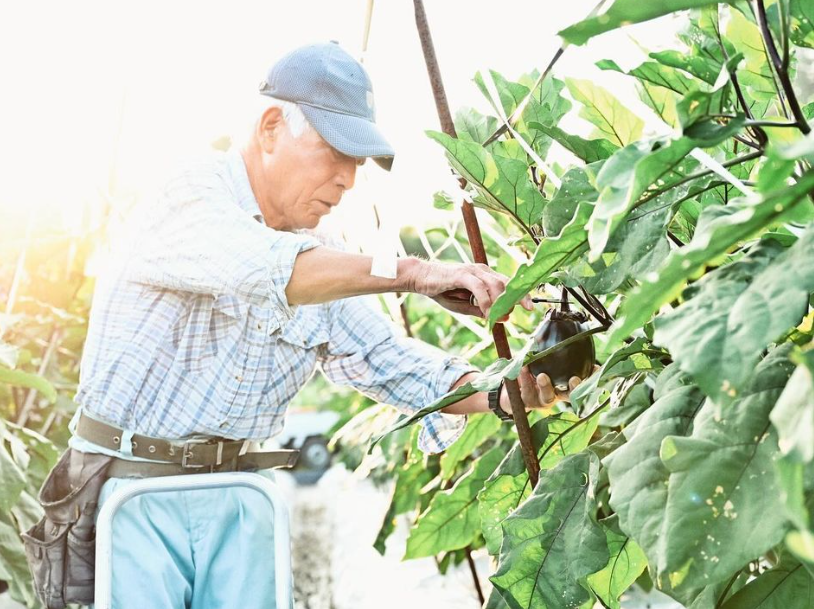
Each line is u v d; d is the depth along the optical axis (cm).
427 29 141
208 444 182
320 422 1070
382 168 185
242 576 184
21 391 301
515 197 139
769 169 70
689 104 82
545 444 143
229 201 172
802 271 75
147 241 174
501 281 144
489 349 263
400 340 207
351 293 157
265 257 159
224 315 180
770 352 92
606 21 82
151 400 179
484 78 146
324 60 181
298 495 940
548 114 158
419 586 410
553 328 143
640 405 124
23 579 267
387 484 333
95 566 167
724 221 73
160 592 176
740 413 87
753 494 83
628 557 129
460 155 134
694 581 83
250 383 182
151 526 180
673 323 78
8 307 289
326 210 190
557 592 117
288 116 182
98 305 181
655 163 82
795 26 103
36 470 283
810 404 66
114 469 180
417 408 199
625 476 94
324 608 427
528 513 121
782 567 100
